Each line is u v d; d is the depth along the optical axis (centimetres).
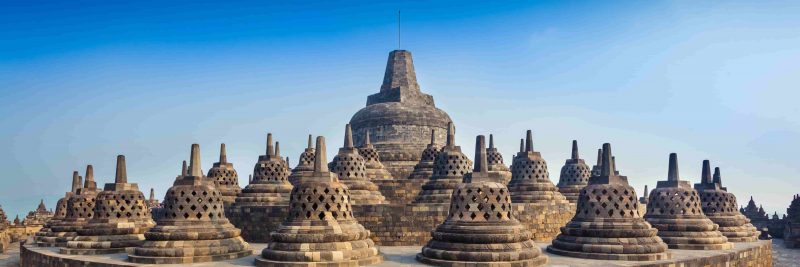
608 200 2606
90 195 3438
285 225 2341
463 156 3766
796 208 4991
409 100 5459
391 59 5688
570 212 3591
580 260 2481
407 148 4934
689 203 3125
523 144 4406
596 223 2586
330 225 2298
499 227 2314
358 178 3888
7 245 4394
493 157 4662
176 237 2417
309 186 2348
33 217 5875
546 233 3484
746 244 3297
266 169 3950
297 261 2205
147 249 2398
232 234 2583
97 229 2798
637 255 2459
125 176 2977
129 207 2919
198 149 2612
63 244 3244
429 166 4331
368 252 2375
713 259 2653
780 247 4656
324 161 2434
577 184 4247
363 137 5222
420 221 3303
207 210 2534
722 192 3606
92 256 2652
